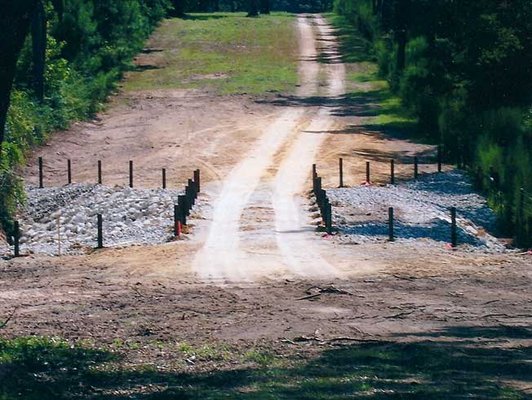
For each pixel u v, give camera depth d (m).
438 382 19.36
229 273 37.16
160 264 39.41
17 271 38.66
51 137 78.44
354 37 154.00
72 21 96.81
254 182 63.03
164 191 60.16
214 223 50.31
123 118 91.44
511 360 21.91
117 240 47.28
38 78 79.94
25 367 20.73
